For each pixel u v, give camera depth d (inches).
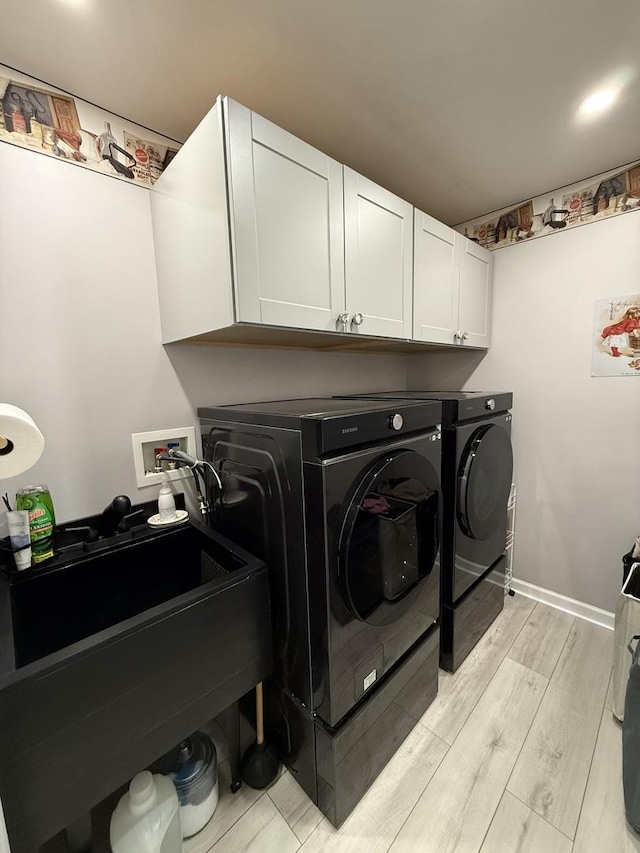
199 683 35.2
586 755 52.1
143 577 49.6
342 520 39.9
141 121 51.1
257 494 47.5
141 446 54.2
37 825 26.7
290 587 44.1
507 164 64.9
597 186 69.9
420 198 77.3
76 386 48.4
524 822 44.4
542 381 81.6
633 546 73.7
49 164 44.8
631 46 40.8
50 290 45.7
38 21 36.0
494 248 85.3
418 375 101.7
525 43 40.4
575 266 74.7
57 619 42.9
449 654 66.2
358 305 52.6
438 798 47.2
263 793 47.9
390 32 38.6
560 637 75.6
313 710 43.9
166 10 35.5
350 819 45.0
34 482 45.9
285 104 49.3
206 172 39.7
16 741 25.2
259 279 40.1
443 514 62.8
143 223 52.9
